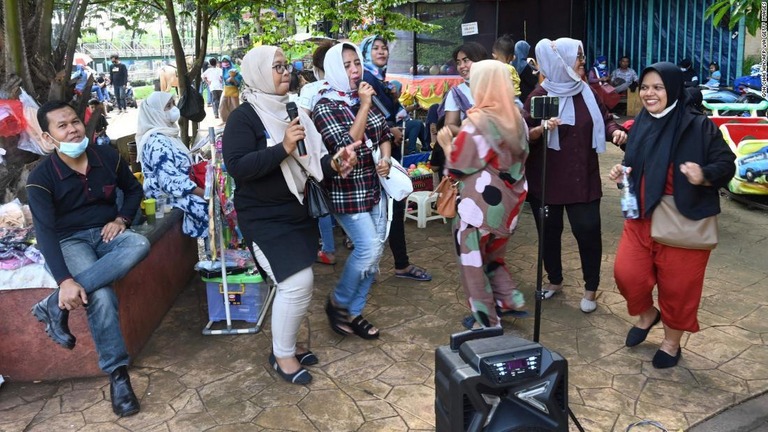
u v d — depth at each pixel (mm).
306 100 4074
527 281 4797
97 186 3512
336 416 3150
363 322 3971
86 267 3324
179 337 4043
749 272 4859
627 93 13672
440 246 5637
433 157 4879
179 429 3072
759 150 6309
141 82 32688
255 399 3316
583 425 3029
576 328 4031
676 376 3451
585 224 4070
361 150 3598
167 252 4434
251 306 4152
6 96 4027
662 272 3393
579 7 12305
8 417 3209
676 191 3232
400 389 3383
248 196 3283
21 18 4133
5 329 3465
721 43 12789
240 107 3281
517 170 3508
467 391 2031
